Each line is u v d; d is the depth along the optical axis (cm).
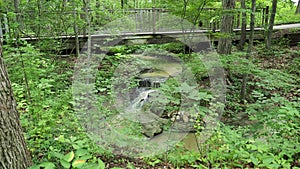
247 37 845
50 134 247
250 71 471
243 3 604
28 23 500
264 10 923
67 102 313
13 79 302
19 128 178
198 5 427
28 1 518
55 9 535
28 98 294
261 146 259
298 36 905
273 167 220
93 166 137
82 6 597
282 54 752
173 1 430
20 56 300
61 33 620
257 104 338
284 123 281
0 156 162
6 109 166
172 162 273
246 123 408
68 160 141
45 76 375
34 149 228
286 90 507
